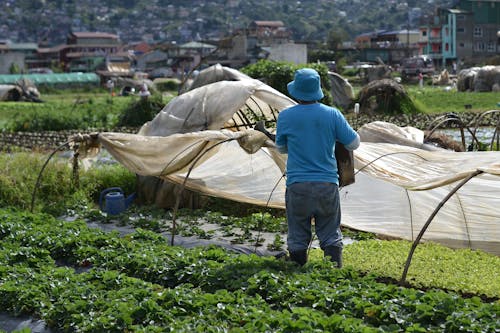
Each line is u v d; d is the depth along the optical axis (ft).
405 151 37.47
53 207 49.62
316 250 35.37
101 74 356.38
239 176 45.27
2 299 28.09
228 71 68.18
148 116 127.54
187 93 53.88
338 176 30.66
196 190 46.01
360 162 36.32
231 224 44.60
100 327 24.07
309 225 29.45
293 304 25.18
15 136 111.86
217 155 46.19
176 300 25.31
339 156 30.32
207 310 24.34
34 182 53.26
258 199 44.73
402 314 23.53
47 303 26.84
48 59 541.75
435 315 23.17
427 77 294.87
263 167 44.91
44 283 28.45
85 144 45.98
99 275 29.53
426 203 38.88
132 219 45.98
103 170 57.77
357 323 22.36
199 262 29.81
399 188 39.58
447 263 32.58
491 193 37.11
